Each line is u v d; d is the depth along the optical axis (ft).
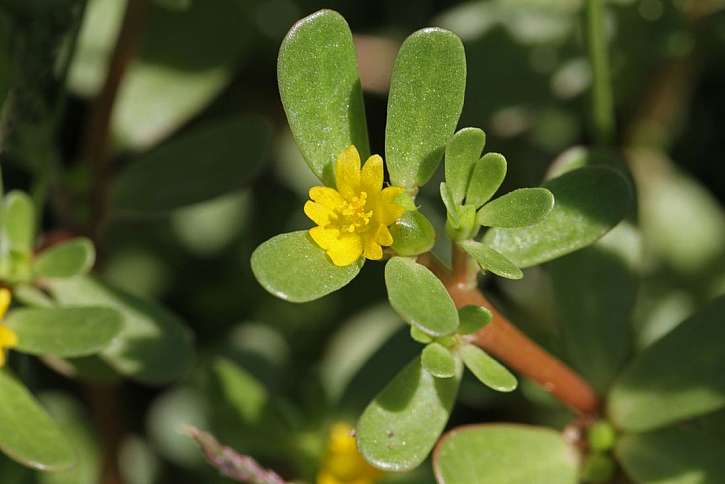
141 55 0.93
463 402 0.95
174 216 1.00
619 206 0.73
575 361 0.82
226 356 0.93
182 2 0.90
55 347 0.76
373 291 0.99
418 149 0.71
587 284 0.82
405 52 0.70
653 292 0.96
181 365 0.81
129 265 0.99
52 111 0.87
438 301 0.68
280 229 1.01
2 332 0.75
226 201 1.00
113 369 0.82
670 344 0.78
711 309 0.78
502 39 0.97
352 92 0.71
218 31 0.94
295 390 0.96
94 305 0.79
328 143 0.71
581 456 0.79
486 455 0.76
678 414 0.77
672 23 0.96
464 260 0.72
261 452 0.87
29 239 0.80
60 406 0.93
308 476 0.87
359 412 0.85
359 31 1.05
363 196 0.70
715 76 1.03
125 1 0.89
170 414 0.96
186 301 1.00
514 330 0.75
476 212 0.71
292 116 0.70
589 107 0.97
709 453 0.78
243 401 0.85
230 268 1.01
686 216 0.98
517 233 0.73
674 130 1.02
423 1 1.05
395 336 0.85
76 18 0.86
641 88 0.99
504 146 0.99
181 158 0.89
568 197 0.73
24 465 0.82
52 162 0.89
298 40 0.70
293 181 1.02
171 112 0.93
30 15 0.90
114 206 0.89
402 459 0.71
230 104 1.05
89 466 0.92
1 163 0.95
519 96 0.97
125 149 0.93
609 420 0.78
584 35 0.91
